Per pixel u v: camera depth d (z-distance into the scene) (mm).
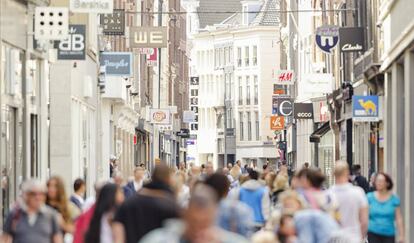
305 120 109625
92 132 66438
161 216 22297
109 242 24359
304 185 28172
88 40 61125
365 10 67500
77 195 32562
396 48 51031
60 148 52062
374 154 64750
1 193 36875
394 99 53906
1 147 37031
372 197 33312
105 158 77562
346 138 76875
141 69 105750
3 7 37281
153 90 121938
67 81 52000
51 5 48000
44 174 45250
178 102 158125
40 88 44656
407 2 47875
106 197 24469
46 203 27734
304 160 110438
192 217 15445
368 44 65750
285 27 136125
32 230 24891
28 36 41219
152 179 22812
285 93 123875
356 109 57781
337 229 23094
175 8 154000
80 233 26547
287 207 23781
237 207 23938
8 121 38594
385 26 57469
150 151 118875
